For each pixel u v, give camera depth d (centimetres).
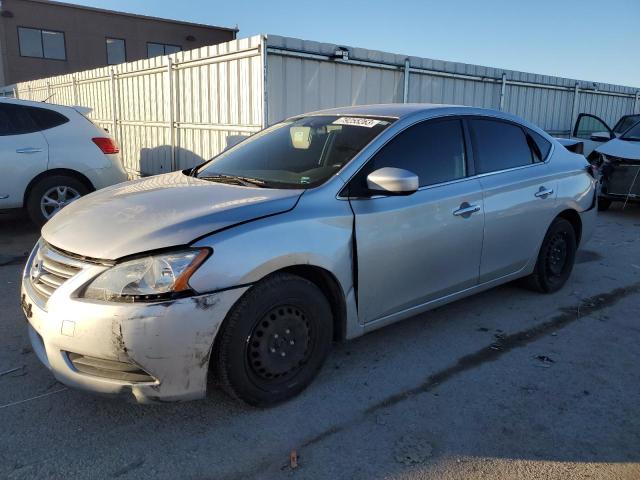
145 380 261
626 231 776
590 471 256
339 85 883
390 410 304
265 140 413
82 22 3325
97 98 1277
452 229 371
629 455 269
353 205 321
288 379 304
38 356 285
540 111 1292
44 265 289
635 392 329
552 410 307
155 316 250
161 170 1071
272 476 250
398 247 340
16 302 454
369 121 374
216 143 907
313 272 312
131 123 1147
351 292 322
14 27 3127
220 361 277
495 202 403
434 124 383
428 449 271
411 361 362
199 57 909
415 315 398
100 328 252
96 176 707
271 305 285
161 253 258
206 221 276
